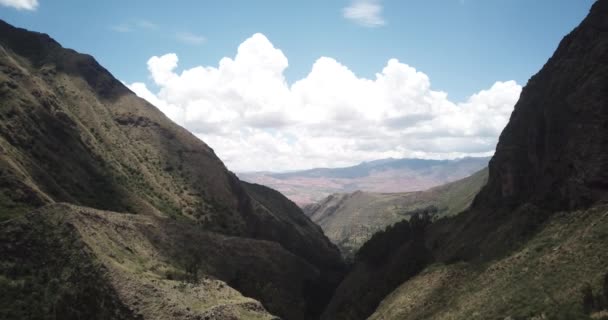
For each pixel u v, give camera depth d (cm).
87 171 15038
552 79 11731
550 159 10262
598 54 10069
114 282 8612
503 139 13138
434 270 10644
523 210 9925
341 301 14175
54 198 11812
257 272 13762
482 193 13575
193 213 16988
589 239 7112
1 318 7550
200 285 10150
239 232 17712
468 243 11219
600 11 11062
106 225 10575
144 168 18062
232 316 8919
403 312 9450
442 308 8556
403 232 15675
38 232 9369
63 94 18788
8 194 10212
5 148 11888
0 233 9100
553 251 7581
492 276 8319
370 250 15862
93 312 8200
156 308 8469
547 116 10825
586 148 8906
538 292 6700
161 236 12100
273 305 12381
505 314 6600
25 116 14050
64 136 15400
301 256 19875
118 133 19100
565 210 8975
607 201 7994
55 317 7969
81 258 8900
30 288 8350
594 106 9238
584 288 5991
